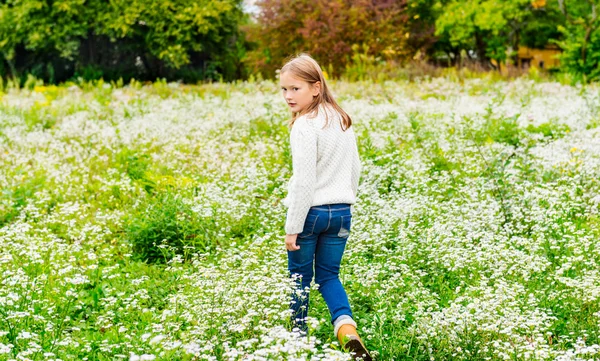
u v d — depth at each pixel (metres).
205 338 3.97
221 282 4.47
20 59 32.25
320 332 4.40
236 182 7.97
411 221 6.34
